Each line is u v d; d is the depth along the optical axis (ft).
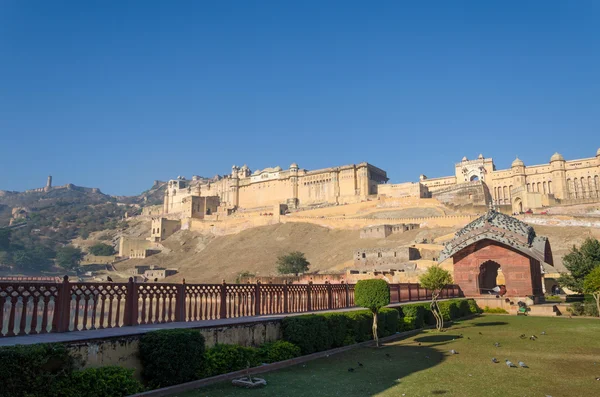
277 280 166.20
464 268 117.60
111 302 37.76
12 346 25.30
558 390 33.68
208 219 536.42
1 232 567.18
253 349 41.57
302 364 44.21
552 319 88.48
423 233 298.97
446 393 32.73
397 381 36.55
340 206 435.53
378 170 523.29
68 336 31.07
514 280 109.91
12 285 31.65
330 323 52.54
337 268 261.85
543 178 422.41
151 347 32.65
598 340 60.18
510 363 43.11
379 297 58.08
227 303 53.42
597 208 294.46
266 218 465.47
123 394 29.45
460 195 424.46
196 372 35.09
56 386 26.53
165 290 42.60
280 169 572.92
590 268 137.18
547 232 248.32
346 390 33.45
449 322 86.22
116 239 643.86
